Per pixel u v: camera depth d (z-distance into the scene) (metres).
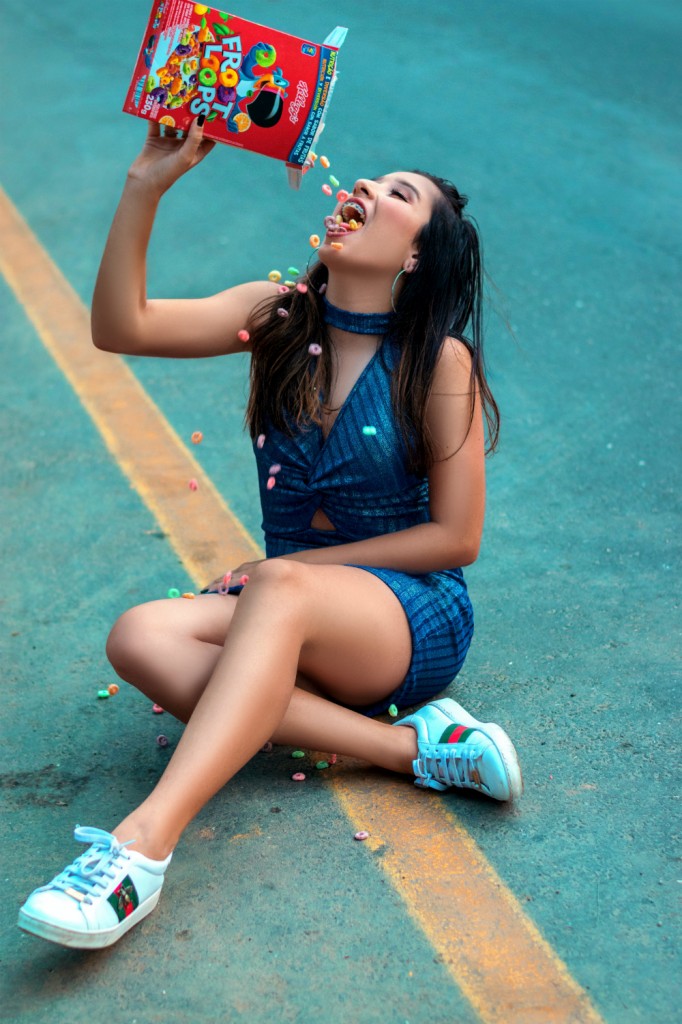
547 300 5.05
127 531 3.62
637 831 2.37
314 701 2.48
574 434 4.09
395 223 2.47
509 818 2.42
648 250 5.48
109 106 8.08
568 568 3.35
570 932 2.13
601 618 3.11
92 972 2.06
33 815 2.46
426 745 2.49
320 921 2.16
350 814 2.44
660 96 7.56
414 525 2.70
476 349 2.60
